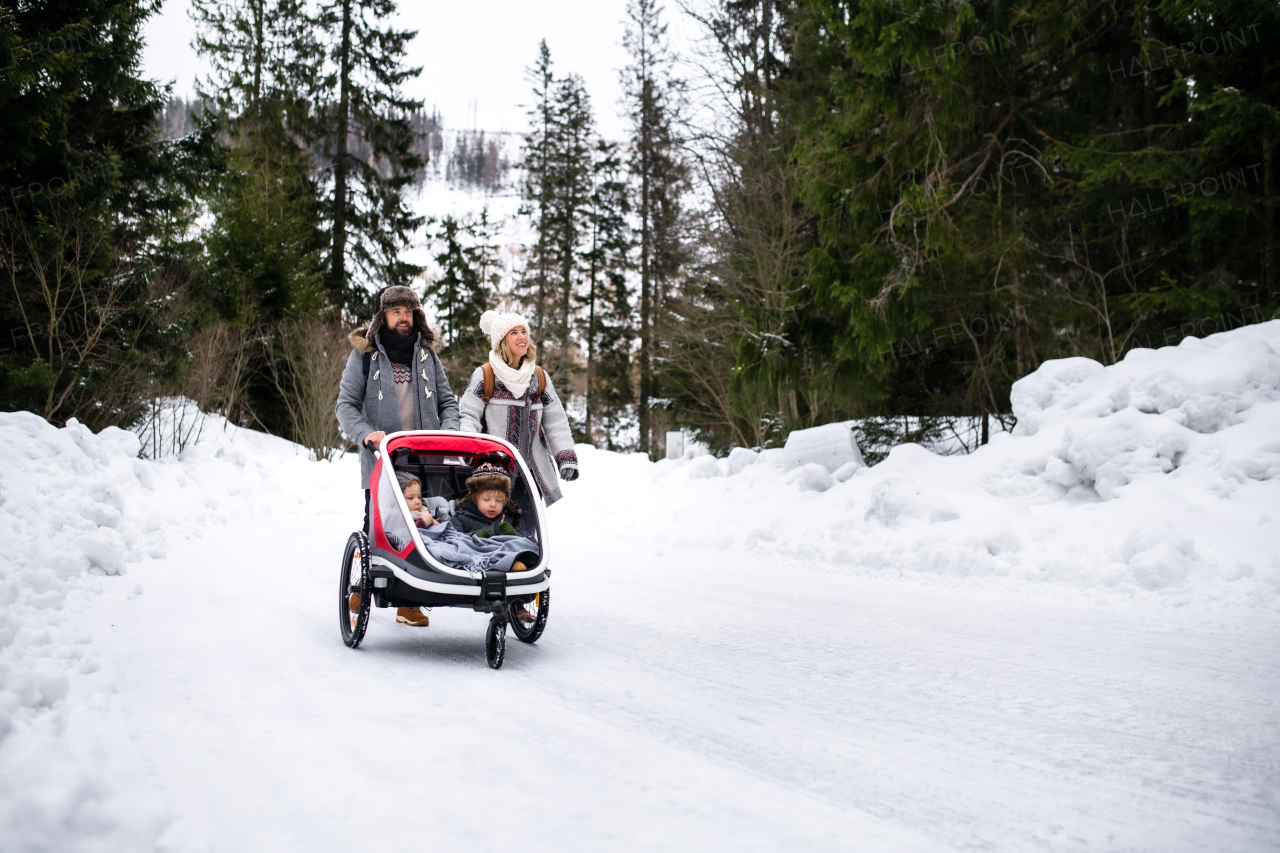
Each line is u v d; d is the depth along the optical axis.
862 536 8.05
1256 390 7.48
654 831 2.15
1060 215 12.13
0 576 5.01
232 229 21.55
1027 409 8.81
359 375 5.33
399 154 31.58
